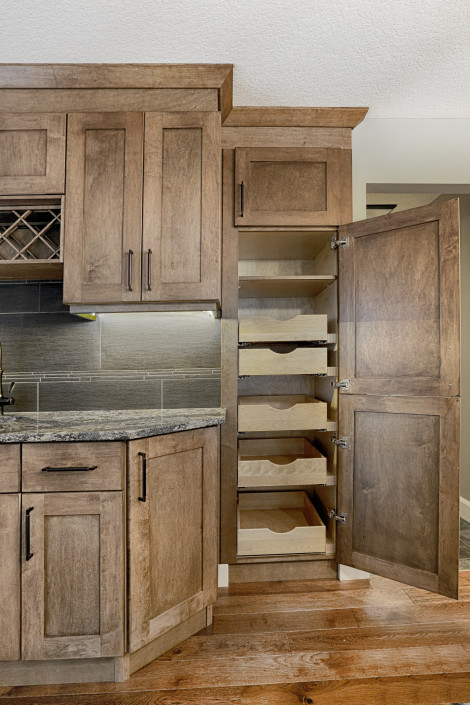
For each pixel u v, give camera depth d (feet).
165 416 6.27
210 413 6.46
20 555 4.46
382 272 6.06
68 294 5.60
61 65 5.47
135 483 4.59
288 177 6.43
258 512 7.68
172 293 5.60
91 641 4.48
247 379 7.83
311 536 6.50
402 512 5.84
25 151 5.65
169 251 5.64
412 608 5.97
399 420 5.90
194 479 5.27
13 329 6.80
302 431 7.91
